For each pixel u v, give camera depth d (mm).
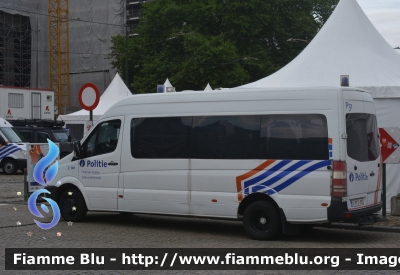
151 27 51188
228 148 10562
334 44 15289
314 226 11820
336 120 9648
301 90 10023
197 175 10812
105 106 33562
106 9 69188
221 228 11852
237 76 44719
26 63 74000
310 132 9844
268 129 10227
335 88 9742
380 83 13625
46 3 72375
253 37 49188
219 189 10602
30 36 73875
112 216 13648
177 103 11211
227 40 48562
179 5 50031
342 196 9539
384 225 11586
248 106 10461
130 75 54188
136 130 11609
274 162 10086
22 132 28922
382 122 13344
